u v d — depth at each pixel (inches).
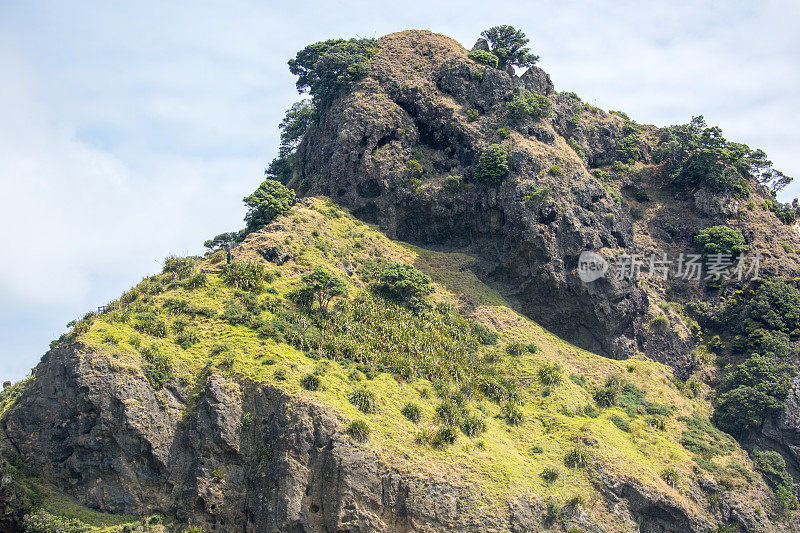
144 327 4466.0
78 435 4047.7
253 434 4106.8
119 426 4052.7
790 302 5772.6
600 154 6894.7
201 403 4160.9
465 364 4889.3
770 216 6520.7
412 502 3949.3
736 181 6515.8
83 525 3794.3
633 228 6378.0
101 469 4003.4
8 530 3791.8
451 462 4128.9
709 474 4699.8
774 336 5600.4
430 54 6752.0
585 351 5536.4
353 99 6392.7
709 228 6279.5
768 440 5123.0
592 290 5595.5
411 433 4224.9
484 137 6176.2
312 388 4202.8
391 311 5103.3
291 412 4060.0
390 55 6766.7
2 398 5032.0
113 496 3969.0
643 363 5561.0
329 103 6609.3
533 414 4778.5
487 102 6373.0
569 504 4188.0
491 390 4815.5
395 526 3939.5
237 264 5039.4
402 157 6220.5
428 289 5300.2
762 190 6791.3
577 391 5054.1
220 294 4862.2
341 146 6220.5
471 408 4603.8
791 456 5078.7
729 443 5017.2
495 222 5856.3
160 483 4033.0
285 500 3882.9
